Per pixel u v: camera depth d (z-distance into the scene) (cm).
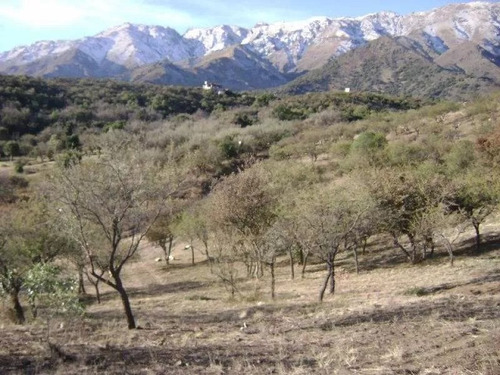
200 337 1058
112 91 12756
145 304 2116
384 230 2577
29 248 1880
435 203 2527
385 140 5672
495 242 2734
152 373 725
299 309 1472
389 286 1912
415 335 891
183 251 4750
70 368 755
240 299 1933
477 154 4241
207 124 8500
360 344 868
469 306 1165
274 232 1895
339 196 1986
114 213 1141
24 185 4984
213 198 2358
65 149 6347
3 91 9881
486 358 690
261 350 881
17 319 1523
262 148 7481
